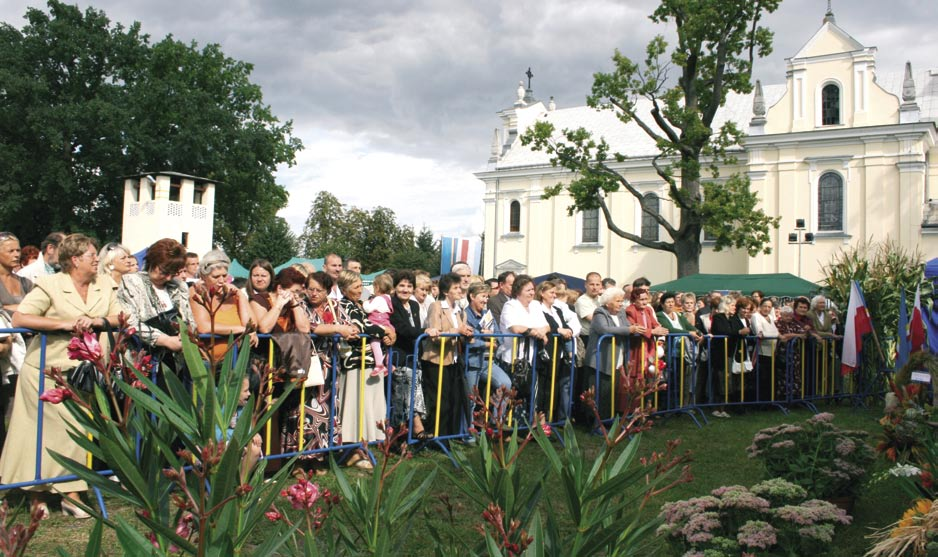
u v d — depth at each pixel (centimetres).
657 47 2389
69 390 155
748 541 325
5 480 414
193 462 146
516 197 4050
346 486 211
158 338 434
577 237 3822
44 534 395
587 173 2547
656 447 684
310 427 555
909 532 302
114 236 3544
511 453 221
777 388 998
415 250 5981
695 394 917
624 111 2478
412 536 392
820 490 460
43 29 3409
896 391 506
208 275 480
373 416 594
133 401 163
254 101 3794
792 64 3183
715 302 1021
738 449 707
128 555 146
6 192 3322
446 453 584
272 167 3775
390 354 608
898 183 2939
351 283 611
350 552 199
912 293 1167
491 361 657
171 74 3484
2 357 487
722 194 2322
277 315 502
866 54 3033
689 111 2317
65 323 415
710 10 2248
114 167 3344
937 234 2844
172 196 3244
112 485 154
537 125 2577
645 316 831
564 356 755
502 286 875
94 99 3331
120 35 3556
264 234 4394
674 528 357
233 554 154
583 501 189
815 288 1781
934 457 384
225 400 164
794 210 3145
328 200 6216
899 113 2955
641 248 3634
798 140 3123
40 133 3303
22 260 738
